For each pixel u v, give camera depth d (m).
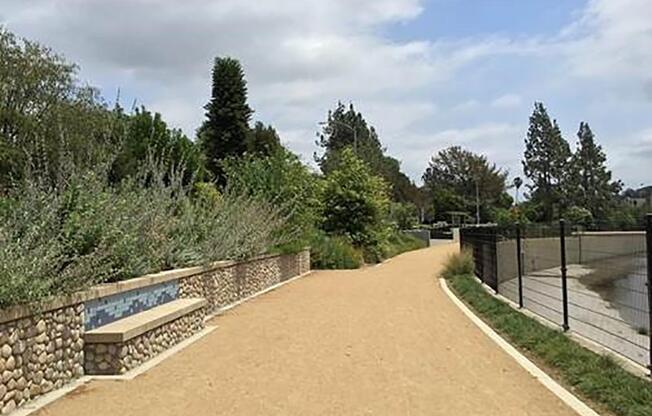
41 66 40.97
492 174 104.00
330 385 8.14
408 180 96.19
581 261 13.29
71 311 8.48
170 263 13.88
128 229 11.43
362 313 14.70
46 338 7.82
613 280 11.41
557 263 17.16
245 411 7.07
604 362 8.59
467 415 6.84
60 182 10.77
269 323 13.40
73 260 9.00
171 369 9.12
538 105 98.50
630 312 10.62
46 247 8.66
